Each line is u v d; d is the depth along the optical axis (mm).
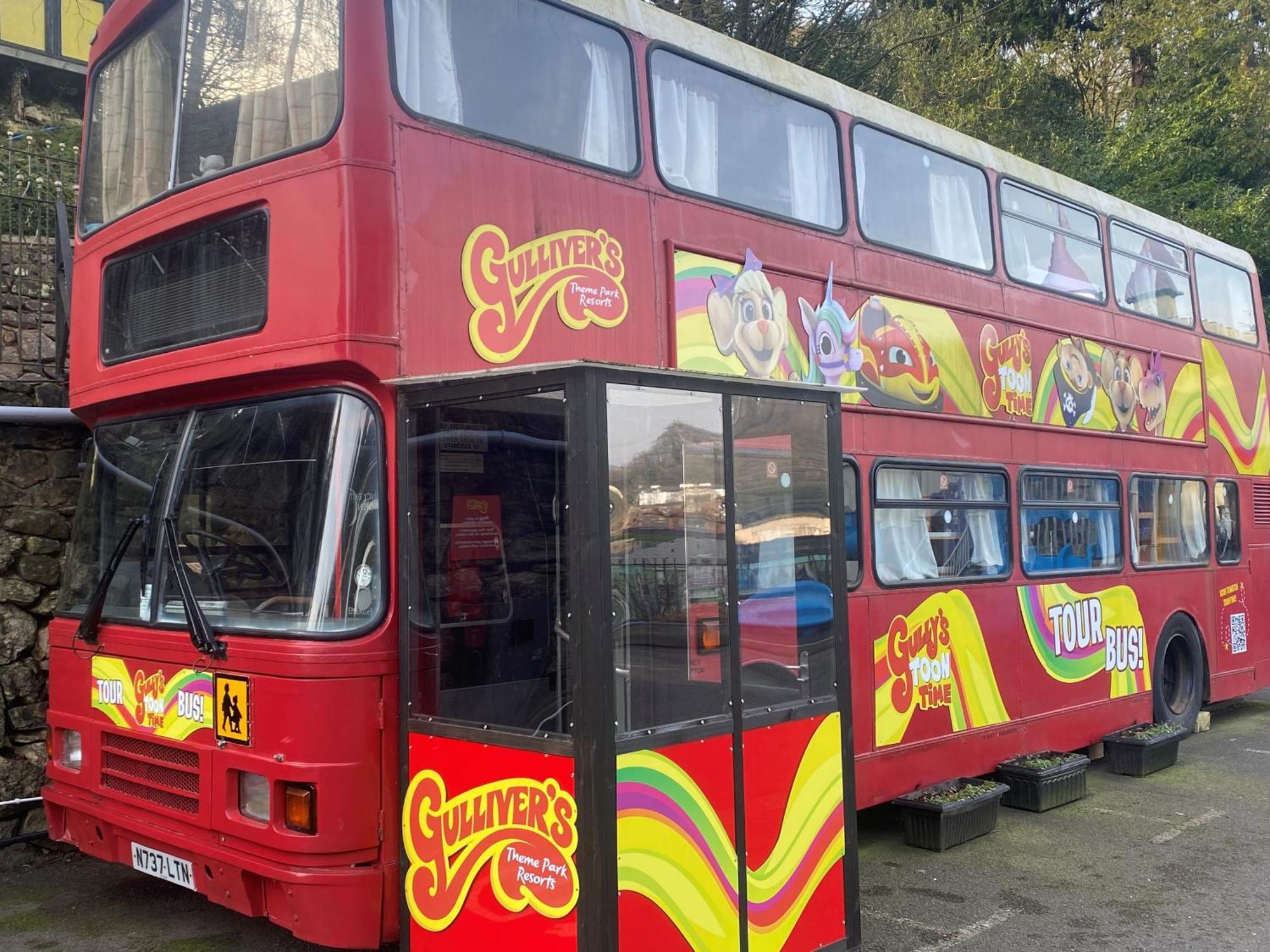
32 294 7547
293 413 4734
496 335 4816
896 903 5996
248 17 4965
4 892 6078
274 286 4629
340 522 4488
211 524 4996
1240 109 20344
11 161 7711
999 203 8391
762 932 4430
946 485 7570
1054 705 8469
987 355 8031
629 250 5453
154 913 5754
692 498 4324
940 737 7305
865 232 7070
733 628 4441
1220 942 5430
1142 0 21312
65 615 5773
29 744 6711
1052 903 5984
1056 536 8648
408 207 4562
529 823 3984
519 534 4125
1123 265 9930
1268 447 12148
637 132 5617
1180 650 10375
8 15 11461
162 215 5176
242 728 4594
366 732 4430
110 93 5910
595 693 3830
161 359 5133
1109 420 9414
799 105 6746
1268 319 20266
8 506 6793
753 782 4445
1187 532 10516
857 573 6727
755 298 6137
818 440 4922
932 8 18594
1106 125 21938
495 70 5012
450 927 4230
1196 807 7992
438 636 4387
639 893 3910
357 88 4480
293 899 4324
